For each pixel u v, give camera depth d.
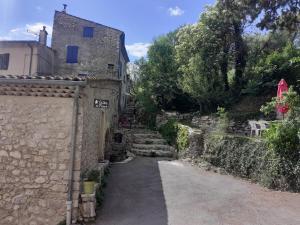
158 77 24.27
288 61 18.88
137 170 13.07
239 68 20.78
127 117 26.55
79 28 26.23
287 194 9.88
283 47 21.20
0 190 8.43
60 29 26.28
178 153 15.88
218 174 12.48
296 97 11.41
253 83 19.36
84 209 8.16
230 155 12.51
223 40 20.22
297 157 10.19
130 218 8.34
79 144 8.36
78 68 25.83
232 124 17.30
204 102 20.31
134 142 18.06
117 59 25.88
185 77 20.14
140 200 9.59
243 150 11.98
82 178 8.65
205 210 8.78
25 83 8.30
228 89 20.44
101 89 11.66
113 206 9.14
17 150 8.46
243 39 21.22
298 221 7.97
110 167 13.52
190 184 11.10
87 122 9.15
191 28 20.62
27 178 8.38
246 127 16.84
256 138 12.01
